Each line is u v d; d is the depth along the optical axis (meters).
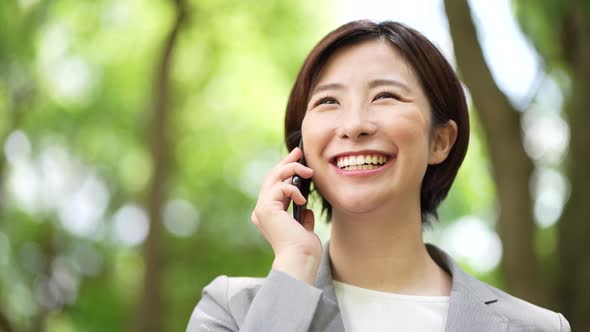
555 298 6.84
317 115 2.18
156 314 11.05
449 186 2.42
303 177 2.21
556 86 8.23
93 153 15.48
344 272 2.23
